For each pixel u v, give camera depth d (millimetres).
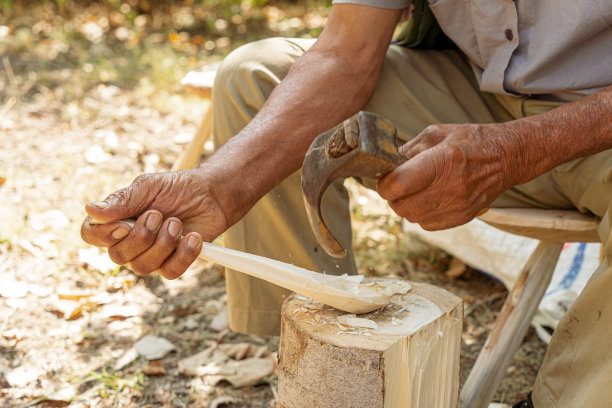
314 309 1184
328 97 1393
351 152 947
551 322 1995
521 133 1147
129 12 4723
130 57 4090
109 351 1895
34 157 2891
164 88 3699
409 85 1560
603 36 1374
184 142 3152
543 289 1568
